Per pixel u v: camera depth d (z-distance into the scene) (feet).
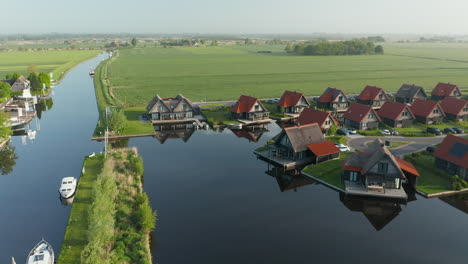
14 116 348.59
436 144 266.98
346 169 199.31
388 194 184.55
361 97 408.67
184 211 171.12
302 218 167.22
